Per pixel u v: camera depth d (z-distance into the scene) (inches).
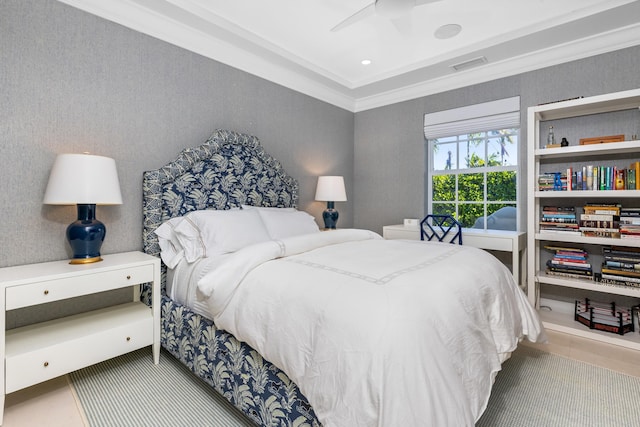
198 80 103.7
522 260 120.1
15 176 70.9
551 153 100.9
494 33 105.6
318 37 108.7
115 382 70.4
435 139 149.3
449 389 39.5
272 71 126.3
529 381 70.0
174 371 75.2
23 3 71.1
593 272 104.3
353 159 170.4
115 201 74.2
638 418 57.8
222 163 106.7
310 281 52.6
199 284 62.3
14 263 71.0
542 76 114.0
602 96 90.7
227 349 60.6
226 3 90.3
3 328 56.3
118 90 86.0
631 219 90.7
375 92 156.3
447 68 127.2
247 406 55.2
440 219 148.0
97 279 68.2
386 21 98.9
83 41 79.8
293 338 47.4
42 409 60.9
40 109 73.7
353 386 38.3
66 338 65.1
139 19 89.1
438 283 52.6
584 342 90.0
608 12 88.7
